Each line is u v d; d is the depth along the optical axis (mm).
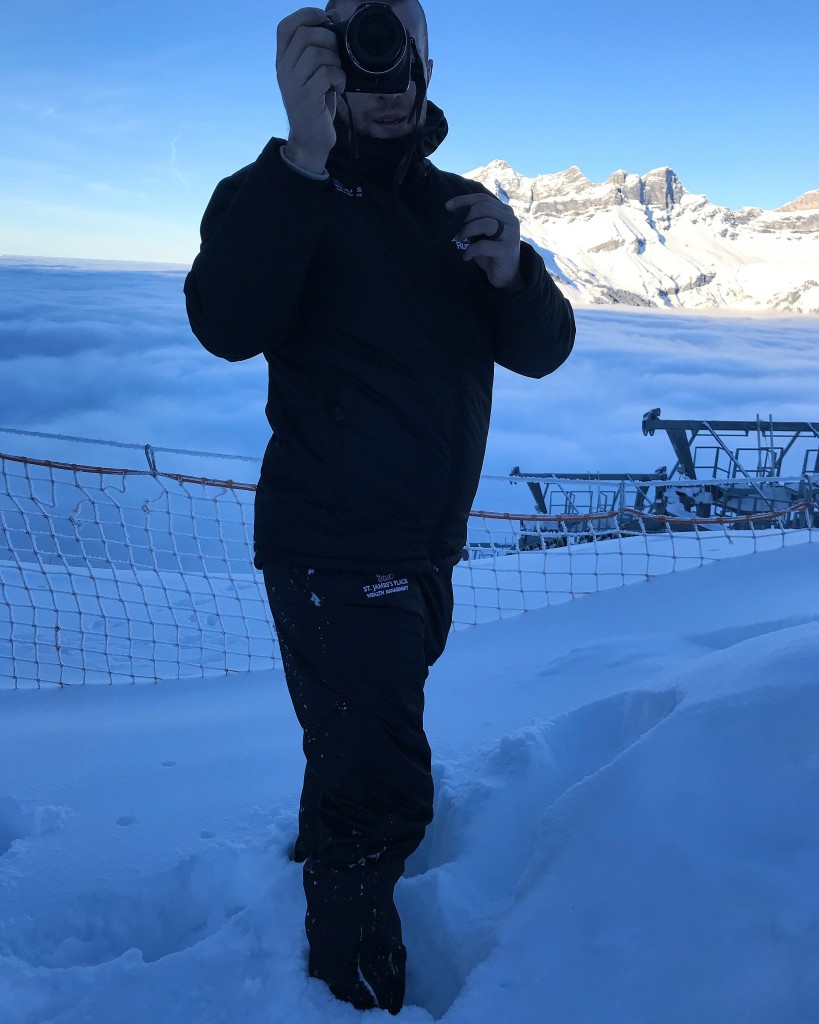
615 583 5566
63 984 1544
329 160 1429
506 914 1487
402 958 1397
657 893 1379
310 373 1397
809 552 5098
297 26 1214
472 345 1480
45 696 3840
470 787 2033
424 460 1396
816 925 1213
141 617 6723
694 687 1936
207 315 1339
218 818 2336
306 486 1411
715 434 15133
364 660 1387
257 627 6250
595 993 1259
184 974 1479
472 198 1392
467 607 5344
